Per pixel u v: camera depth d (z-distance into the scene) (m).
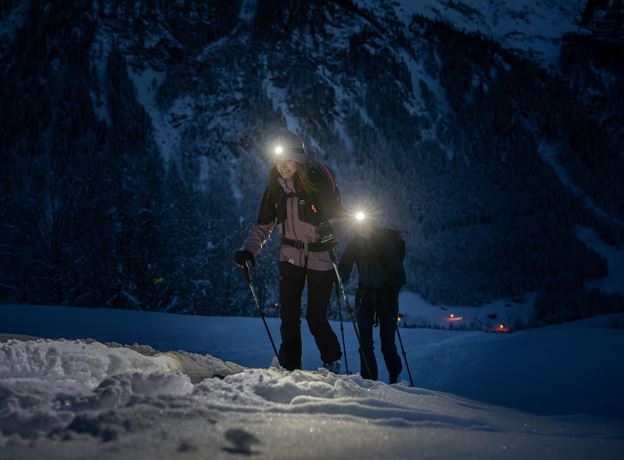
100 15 109.00
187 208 26.78
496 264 80.12
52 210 28.50
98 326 13.00
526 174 99.00
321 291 4.73
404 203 91.44
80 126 93.44
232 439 1.85
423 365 8.64
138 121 97.69
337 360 4.77
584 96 112.19
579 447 2.39
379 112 107.62
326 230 4.70
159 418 1.98
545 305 73.00
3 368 2.92
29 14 104.75
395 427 2.27
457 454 2.03
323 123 106.19
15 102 92.12
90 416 1.94
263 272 26.48
